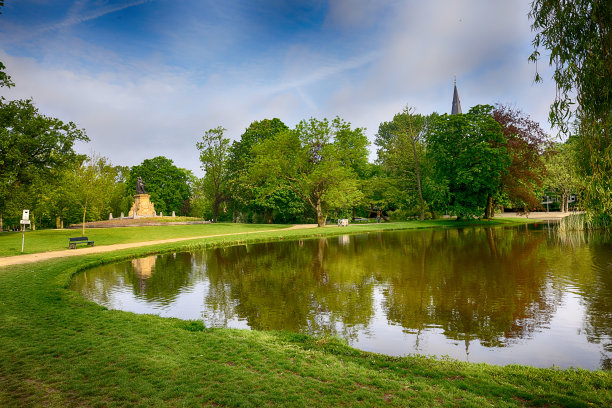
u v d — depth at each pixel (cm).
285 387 557
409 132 5644
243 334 862
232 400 509
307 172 4653
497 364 752
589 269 1659
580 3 640
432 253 2266
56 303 1096
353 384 577
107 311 1041
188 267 1931
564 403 520
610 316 1031
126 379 577
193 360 668
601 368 730
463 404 511
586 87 646
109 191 4956
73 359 661
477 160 4353
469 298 1234
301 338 853
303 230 3994
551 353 804
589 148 664
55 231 3638
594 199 686
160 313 1119
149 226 4353
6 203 2998
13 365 632
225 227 4478
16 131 3094
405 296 1279
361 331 951
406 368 671
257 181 5062
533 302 1173
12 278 1462
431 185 4653
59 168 3328
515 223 4691
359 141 4491
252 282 1553
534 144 4538
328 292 1360
